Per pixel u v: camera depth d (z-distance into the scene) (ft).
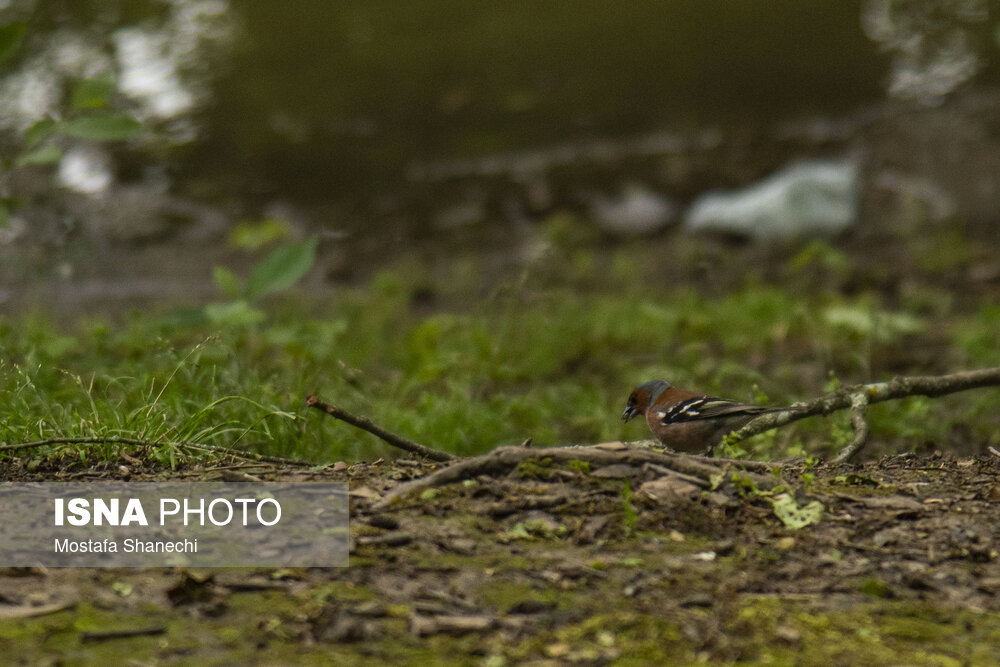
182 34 97.40
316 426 28.25
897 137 84.17
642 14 94.43
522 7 97.55
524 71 96.89
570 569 17.25
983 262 65.62
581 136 91.71
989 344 44.52
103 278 69.97
